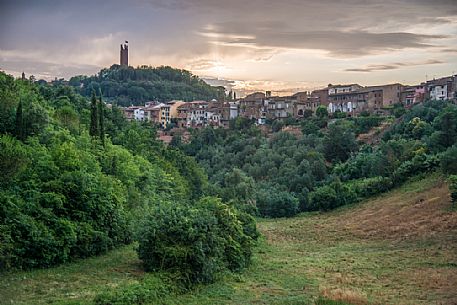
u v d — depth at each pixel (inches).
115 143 2135.8
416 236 1569.9
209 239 989.2
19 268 886.4
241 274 1091.3
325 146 3245.6
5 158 947.3
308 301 848.9
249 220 1521.9
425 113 3085.6
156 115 5236.2
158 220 983.0
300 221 2325.3
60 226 973.2
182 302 809.5
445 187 2070.6
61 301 703.1
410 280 1025.5
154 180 1828.2
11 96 1337.4
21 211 936.3
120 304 711.1
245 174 2972.4
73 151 1192.8
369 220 1982.0
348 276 1085.1
